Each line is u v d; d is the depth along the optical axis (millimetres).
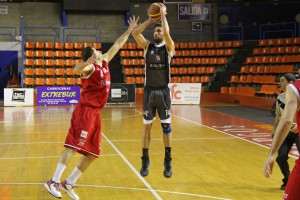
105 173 7355
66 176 7137
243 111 17125
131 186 6547
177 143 10211
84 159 5457
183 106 19297
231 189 6379
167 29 5715
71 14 23625
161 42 5984
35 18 23281
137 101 21312
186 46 23344
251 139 10742
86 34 23781
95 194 6125
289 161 8250
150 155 8812
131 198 5934
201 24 24562
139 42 6008
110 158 8547
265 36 24938
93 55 5129
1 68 22703
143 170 6195
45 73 21422
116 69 22656
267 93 18047
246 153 9031
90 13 23766
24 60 21828
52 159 8484
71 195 5402
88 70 5312
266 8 24547
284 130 3463
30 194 6133
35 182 6785
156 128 12688
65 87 19797
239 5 24625
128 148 9586
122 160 8375
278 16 24516
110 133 11680
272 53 21484
